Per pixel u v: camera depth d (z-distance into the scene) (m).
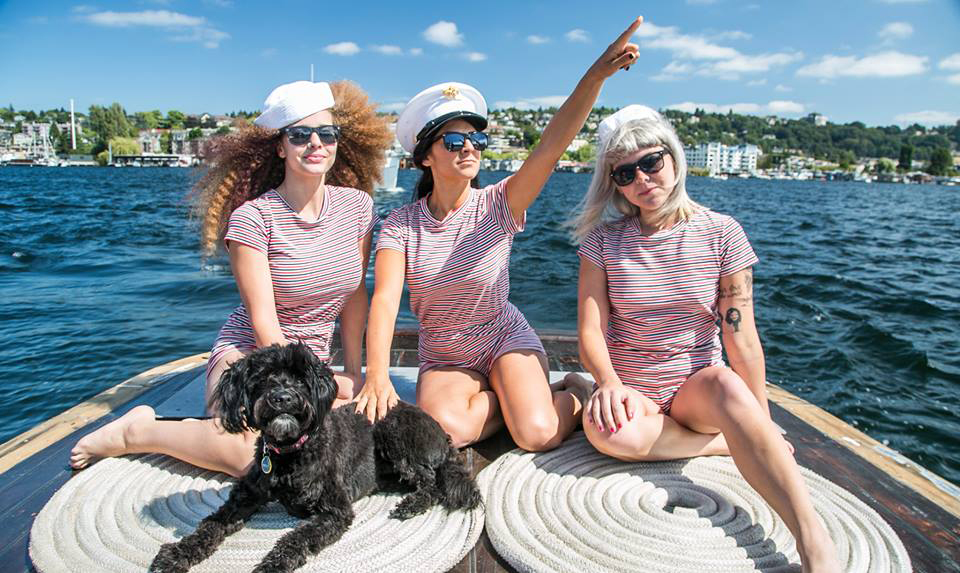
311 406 2.58
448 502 2.99
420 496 3.00
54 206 27.06
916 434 5.82
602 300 3.68
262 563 2.44
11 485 3.26
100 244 15.62
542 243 17.61
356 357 3.95
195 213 4.20
